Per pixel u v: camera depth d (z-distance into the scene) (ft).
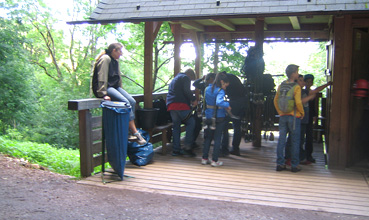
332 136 18.52
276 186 15.61
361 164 19.39
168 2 21.22
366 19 17.58
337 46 17.94
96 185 15.38
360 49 18.98
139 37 53.67
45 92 72.18
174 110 21.25
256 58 23.02
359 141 19.52
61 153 28.04
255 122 24.32
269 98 24.38
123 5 21.93
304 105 18.80
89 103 16.52
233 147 21.93
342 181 16.51
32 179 15.94
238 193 14.57
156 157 21.20
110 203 13.15
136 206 12.91
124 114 15.78
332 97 18.31
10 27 56.24
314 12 17.29
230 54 48.32
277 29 30.42
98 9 21.74
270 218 12.00
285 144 19.49
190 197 14.03
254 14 18.31
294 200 13.83
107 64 16.93
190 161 20.20
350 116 18.57
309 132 19.93
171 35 48.78
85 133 16.49
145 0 21.90
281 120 17.98
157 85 80.89
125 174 17.21
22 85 56.90
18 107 56.70
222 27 30.91
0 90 53.26
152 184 15.66
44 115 66.59
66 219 11.50
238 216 12.14
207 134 19.15
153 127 21.03
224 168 18.69
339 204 13.46
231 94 21.38
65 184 15.42
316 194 14.58
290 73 17.51
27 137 59.21
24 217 11.47
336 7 17.16
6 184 14.93
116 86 17.74
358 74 19.01
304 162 19.71
